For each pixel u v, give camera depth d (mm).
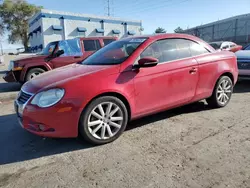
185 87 3951
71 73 3340
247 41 28719
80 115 3010
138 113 3506
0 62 21875
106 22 28656
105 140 3248
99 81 3107
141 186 2334
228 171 2533
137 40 3826
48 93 2938
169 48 3855
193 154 2912
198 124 3885
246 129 3625
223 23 32375
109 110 3232
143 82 3438
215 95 4523
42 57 7777
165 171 2572
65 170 2672
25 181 2492
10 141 3504
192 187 2289
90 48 8469
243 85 7043
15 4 40312
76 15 26125
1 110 5254
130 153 2992
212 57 4352
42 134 2953
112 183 2400
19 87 8523
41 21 24234
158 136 3469
